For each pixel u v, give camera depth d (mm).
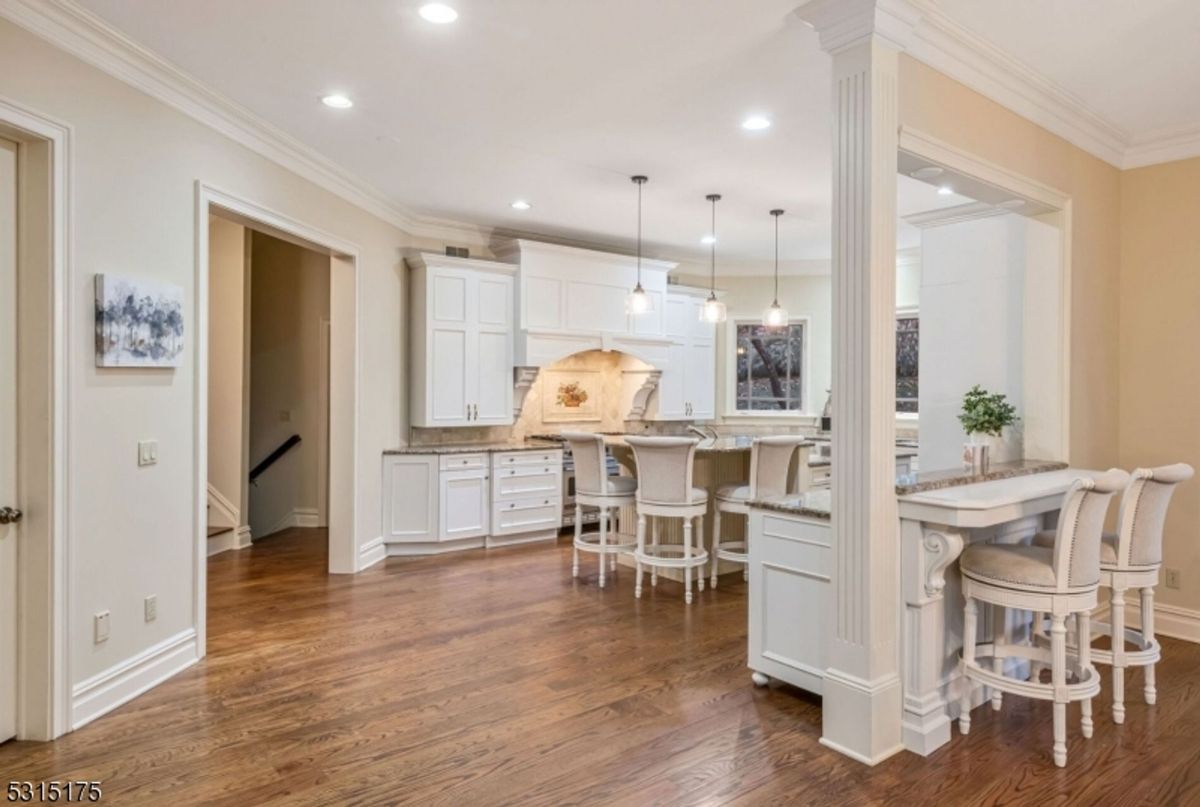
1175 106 3645
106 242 2988
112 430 3039
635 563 5430
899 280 7332
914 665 2762
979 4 2664
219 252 6168
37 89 2668
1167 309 4078
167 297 3307
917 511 2717
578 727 2926
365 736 2836
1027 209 3730
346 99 3600
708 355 7820
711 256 7738
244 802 2375
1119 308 4227
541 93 3521
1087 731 2850
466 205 5684
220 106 3604
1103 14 2744
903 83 2789
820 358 7859
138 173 3156
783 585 3193
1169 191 4066
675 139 4160
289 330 7121
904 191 5145
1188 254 4000
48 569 2750
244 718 2980
